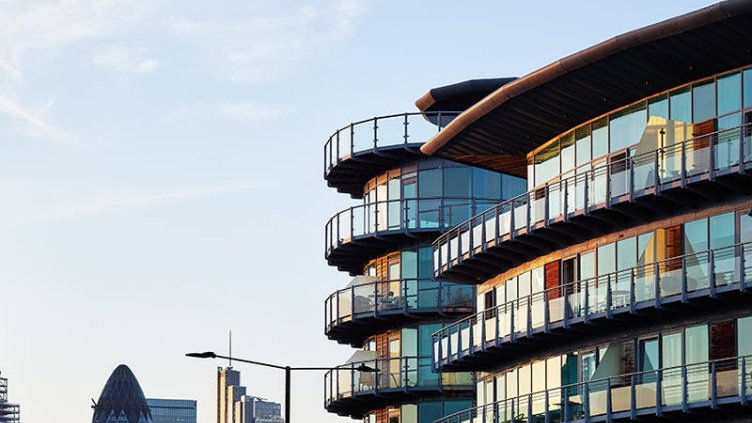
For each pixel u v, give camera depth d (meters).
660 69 75.75
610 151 80.62
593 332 80.25
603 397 76.19
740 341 72.44
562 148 84.75
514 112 83.88
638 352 77.31
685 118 76.12
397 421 108.81
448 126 87.94
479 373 93.50
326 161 112.69
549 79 79.06
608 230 79.62
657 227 76.75
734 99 74.06
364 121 109.19
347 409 115.06
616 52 74.94
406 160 109.19
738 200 73.25
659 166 75.25
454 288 106.62
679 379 72.62
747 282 71.06
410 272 108.31
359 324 109.88
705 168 73.19
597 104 80.62
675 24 71.69
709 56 73.81
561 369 82.69
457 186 107.44
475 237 87.44
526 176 95.81
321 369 80.81
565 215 79.75
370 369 83.44
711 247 74.06
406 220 107.44
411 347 108.19
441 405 107.12
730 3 69.56
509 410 84.69
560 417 79.50
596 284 79.50
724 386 70.81
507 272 88.62
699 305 73.62
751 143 71.62
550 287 83.75
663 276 74.25
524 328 82.31
